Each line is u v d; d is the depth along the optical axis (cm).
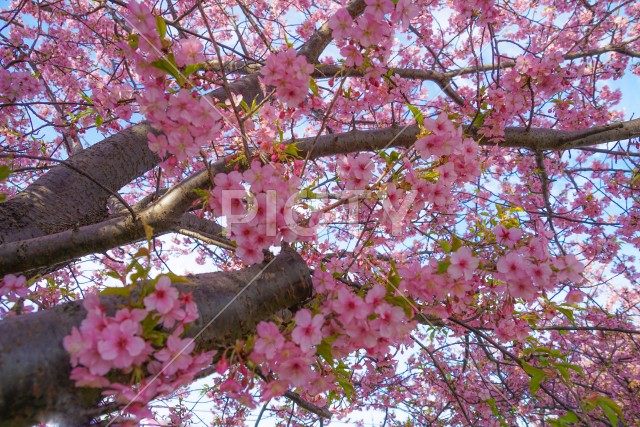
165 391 111
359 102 268
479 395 453
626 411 556
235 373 131
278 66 151
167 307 111
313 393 151
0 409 100
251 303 142
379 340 141
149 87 143
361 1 302
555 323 504
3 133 393
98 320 107
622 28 553
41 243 199
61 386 106
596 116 440
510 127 303
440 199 180
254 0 561
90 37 518
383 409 525
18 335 107
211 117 138
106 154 278
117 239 204
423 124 178
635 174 448
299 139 255
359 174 176
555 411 429
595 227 504
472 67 513
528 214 481
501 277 152
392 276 140
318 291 157
